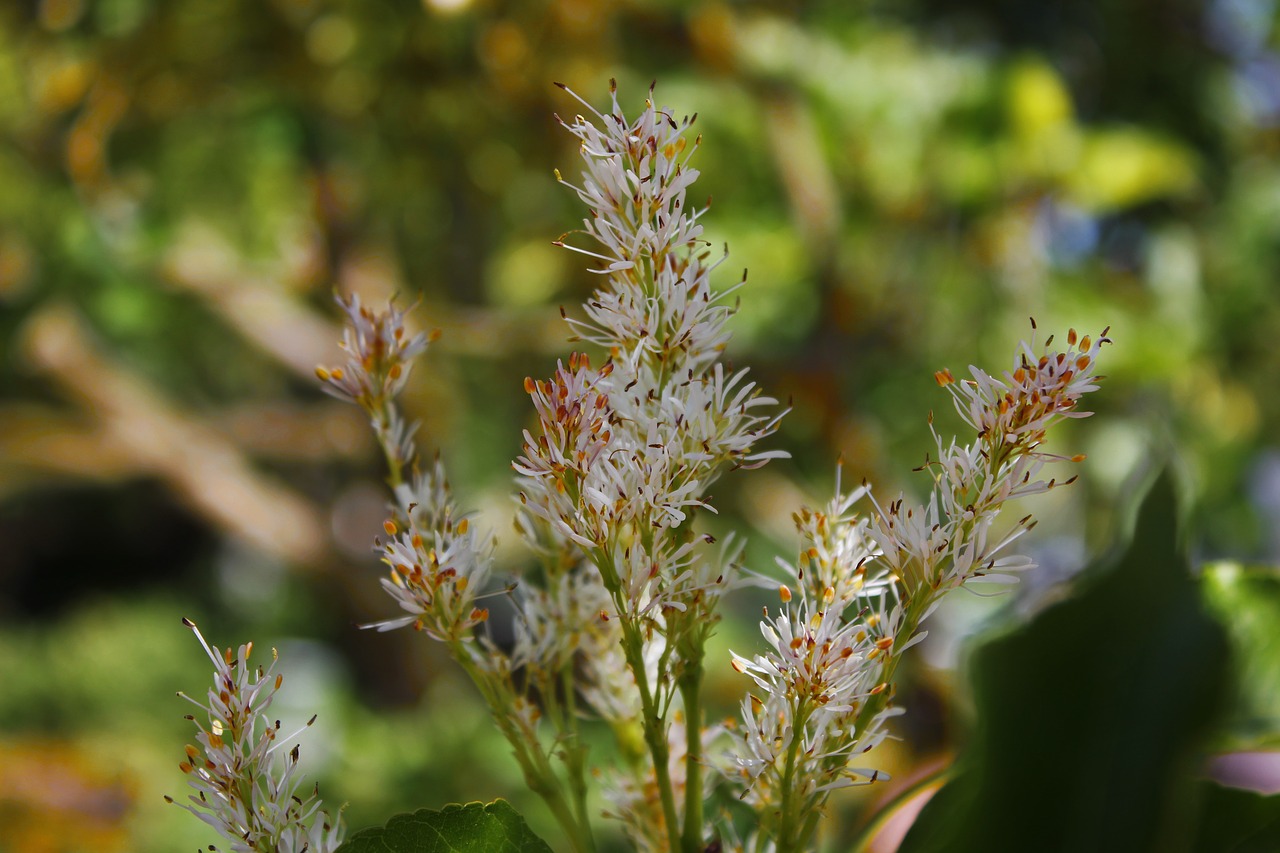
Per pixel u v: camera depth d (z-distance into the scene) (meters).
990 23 2.39
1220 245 2.35
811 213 1.63
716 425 0.55
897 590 0.55
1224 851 0.55
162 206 1.97
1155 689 0.53
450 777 1.85
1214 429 2.22
